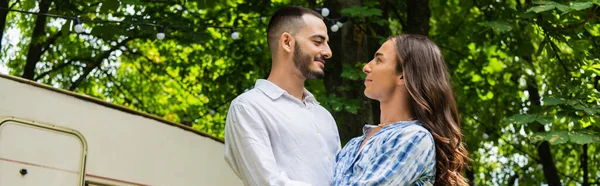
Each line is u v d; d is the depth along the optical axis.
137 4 8.61
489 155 14.62
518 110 12.81
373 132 3.85
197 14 11.40
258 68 11.98
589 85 8.95
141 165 5.83
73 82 12.85
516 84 12.67
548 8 8.02
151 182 5.88
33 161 5.23
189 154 6.18
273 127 3.89
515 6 9.93
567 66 9.38
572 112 8.18
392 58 3.82
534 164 14.59
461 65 12.16
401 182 3.54
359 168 3.65
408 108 3.80
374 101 10.47
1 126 5.11
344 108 9.07
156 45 12.61
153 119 5.96
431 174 3.68
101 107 5.65
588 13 8.42
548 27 8.81
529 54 10.73
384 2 10.29
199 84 13.01
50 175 5.30
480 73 12.10
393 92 3.83
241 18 11.12
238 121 3.87
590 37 8.86
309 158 3.93
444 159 3.69
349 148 3.87
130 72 13.88
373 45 10.35
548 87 9.94
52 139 5.36
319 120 4.16
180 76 12.95
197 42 9.59
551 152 14.43
